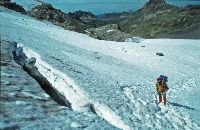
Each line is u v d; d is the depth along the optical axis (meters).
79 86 18.61
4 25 39.16
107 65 41.12
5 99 11.35
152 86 34.31
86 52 49.09
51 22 96.44
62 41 54.19
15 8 93.00
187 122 21.98
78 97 17.64
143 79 37.94
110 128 11.88
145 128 16.50
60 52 35.38
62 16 107.75
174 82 42.25
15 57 18.25
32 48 25.62
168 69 55.38
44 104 12.41
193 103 30.02
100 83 23.52
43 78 18.39
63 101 17.25
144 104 22.53
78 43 59.91
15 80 13.96
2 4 89.38
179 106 26.45
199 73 57.06
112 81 27.84
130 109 19.61
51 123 10.61
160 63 59.72
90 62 38.03
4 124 9.33
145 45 79.88
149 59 61.72
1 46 18.47
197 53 80.56
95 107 17.03
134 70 45.12
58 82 18.72
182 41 109.75
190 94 35.53
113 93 21.98
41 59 22.31
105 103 17.73
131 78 35.53
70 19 112.25
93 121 12.13
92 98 17.55
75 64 29.42
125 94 24.02
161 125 18.98
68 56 34.94
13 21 58.94
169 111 23.09
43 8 105.44
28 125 9.85
